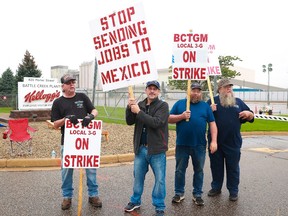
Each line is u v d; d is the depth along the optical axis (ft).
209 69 25.52
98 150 15.70
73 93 17.13
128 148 32.50
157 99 15.94
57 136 39.81
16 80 138.62
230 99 18.61
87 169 17.42
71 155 15.57
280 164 28.73
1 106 133.39
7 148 31.50
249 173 25.29
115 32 16.01
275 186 21.71
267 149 36.96
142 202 18.33
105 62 16.24
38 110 60.95
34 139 37.09
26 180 22.35
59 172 24.49
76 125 15.60
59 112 16.94
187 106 17.40
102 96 103.76
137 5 15.71
